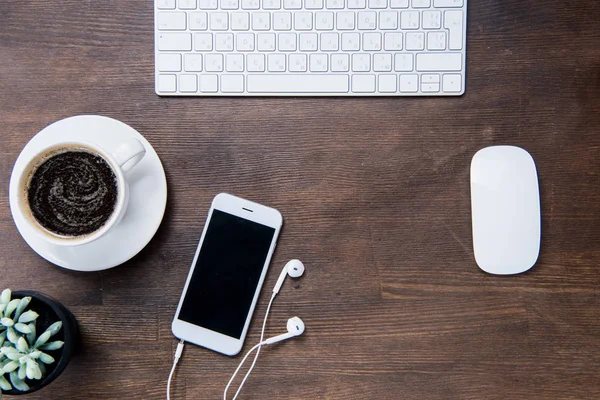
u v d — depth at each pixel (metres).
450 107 0.67
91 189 0.60
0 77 0.66
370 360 0.67
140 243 0.62
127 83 0.67
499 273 0.65
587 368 0.67
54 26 0.66
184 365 0.67
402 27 0.65
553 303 0.67
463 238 0.67
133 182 0.62
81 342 0.67
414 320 0.67
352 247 0.67
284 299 0.67
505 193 0.64
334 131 0.67
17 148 0.67
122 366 0.67
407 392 0.67
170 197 0.67
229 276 0.67
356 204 0.67
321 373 0.67
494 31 0.67
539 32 0.67
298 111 0.67
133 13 0.66
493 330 0.67
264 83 0.65
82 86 0.67
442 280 0.67
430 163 0.67
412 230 0.67
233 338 0.66
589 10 0.67
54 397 0.66
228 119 0.67
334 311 0.67
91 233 0.60
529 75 0.67
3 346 0.57
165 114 0.67
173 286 0.67
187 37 0.65
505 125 0.67
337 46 0.65
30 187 0.60
